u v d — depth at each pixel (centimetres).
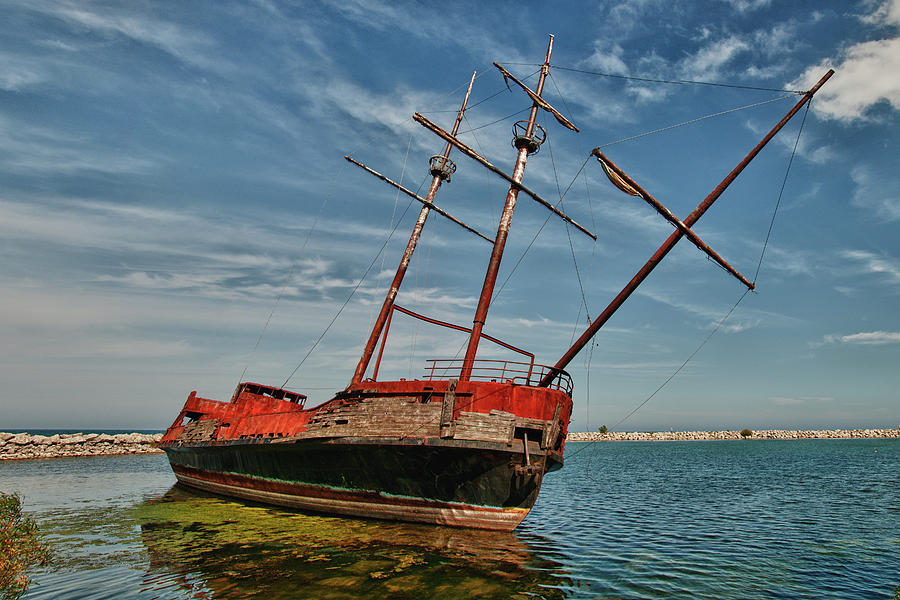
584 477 4172
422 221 2631
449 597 955
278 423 2008
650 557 1370
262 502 2058
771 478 3641
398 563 1168
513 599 959
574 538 1623
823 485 3127
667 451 8450
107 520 1734
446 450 1460
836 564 1308
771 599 1024
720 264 1741
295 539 1396
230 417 2391
